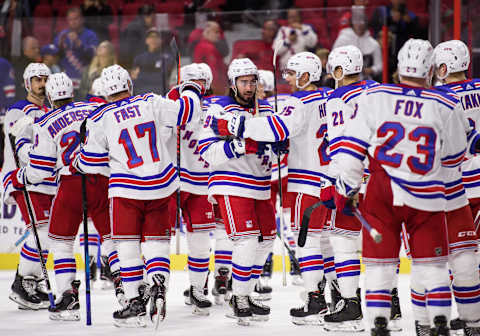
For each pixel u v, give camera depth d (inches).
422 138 460.8
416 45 472.7
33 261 723.4
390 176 461.7
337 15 1050.1
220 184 611.5
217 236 748.6
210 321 655.1
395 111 464.4
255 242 610.2
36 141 652.1
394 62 1087.0
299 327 618.5
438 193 462.6
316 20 1055.0
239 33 1062.4
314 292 621.3
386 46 1048.2
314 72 628.4
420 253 466.3
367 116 469.1
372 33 1048.8
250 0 1312.7
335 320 586.2
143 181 591.2
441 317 459.2
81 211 660.1
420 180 459.5
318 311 619.8
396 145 461.7
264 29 1059.3
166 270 598.2
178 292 842.2
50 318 662.5
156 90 1055.6
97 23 1054.4
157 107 602.2
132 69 1055.6
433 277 464.4
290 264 944.9
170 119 608.1
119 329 614.2
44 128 652.1
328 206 539.2
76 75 1057.5
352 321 583.2
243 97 615.2
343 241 584.4
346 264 582.2
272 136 585.0
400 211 463.8
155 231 601.0
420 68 470.3
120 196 592.1
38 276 733.3
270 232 631.8
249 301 645.9
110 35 1052.5
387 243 470.3
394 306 609.6
